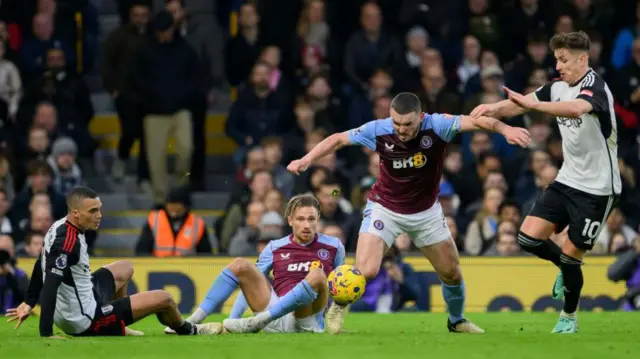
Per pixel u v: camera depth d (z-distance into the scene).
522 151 43.66
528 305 36.16
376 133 22.88
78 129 46.19
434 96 44.59
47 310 21.61
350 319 30.73
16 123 45.59
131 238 45.41
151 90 44.06
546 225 23.56
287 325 23.47
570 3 47.03
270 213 37.47
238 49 47.06
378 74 44.62
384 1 47.56
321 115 44.53
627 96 45.38
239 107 45.09
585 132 22.89
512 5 47.31
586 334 22.52
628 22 48.22
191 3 50.97
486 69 45.03
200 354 18.12
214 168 49.28
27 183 41.94
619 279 35.22
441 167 23.11
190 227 37.91
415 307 35.59
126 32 44.81
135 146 48.97
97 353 18.48
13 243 38.00
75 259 21.97
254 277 23.67
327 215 37.66
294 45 46.66
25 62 46.34
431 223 23.19
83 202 22.02
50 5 46.78
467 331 24.06
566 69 23.00
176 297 35.69
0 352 18.78
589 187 23.17
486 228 38.56
